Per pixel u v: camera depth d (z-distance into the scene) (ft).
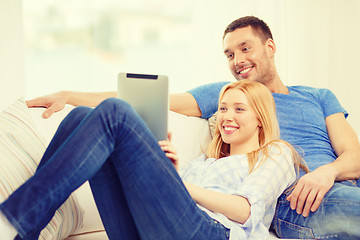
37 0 12.16
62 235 4.72
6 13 9.48
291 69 10.90
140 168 3.77
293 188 5.40
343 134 6.34
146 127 3.86
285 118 6.39
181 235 4.00
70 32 12.38
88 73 12.48
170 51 12.81
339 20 10.97
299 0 10.78
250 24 6.86
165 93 4.32
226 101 5.69
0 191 4.10
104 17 12.53
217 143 5.98
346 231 4.73
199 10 10.61
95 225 5.42
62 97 5.96
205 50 10.61
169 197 3.88
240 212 4.60
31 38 12.14
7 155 4.43
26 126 5.06
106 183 3.99
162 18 12.75
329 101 6.73
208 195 4.58
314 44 10.90
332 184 5.15
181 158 6.19
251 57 6.79
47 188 3.40
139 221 3.93
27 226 3.37
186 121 6.42
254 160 5.31
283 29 10.74
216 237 4.34
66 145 3.56
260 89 5.75
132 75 4.48
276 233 5.51
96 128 3.60
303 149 6.16
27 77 12.03
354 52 11.00
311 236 5.03
